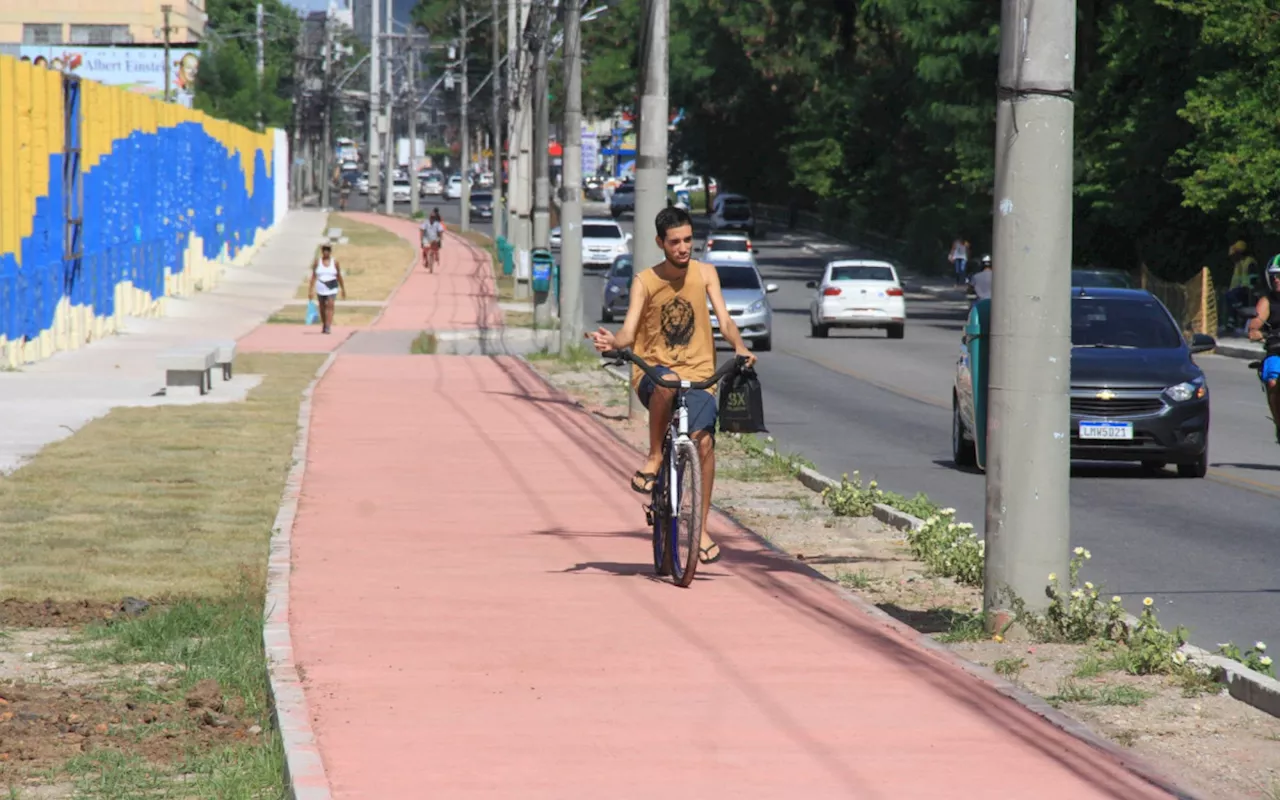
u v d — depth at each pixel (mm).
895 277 92625
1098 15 112000
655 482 24016
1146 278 100438
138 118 95062
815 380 65875
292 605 21734
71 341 75812
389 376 64688
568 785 13984
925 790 13953
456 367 69875
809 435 47156
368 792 13703
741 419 23875
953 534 26250
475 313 110562
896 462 41156
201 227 124375
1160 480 38156
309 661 18484
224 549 26516
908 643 19719
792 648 19344
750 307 81000
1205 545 29062
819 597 22594
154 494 32500
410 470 36844
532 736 15508
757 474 37156
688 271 23438
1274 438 47219
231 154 148875
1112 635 19969
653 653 19047
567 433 45250
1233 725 16344
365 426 46250
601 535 28094
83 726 16594
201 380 53938
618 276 100000
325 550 26250
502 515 30328
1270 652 20703
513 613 21297
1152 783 14242
